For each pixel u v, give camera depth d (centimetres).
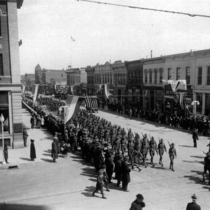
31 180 1410
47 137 2608
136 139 1711
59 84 9088
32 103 5119
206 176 1464
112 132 2127
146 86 4516
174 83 3138
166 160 1803
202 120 2794
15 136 2166
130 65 5150
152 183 1353
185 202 1112
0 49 2111
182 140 2412
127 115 4338
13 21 2119
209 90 3025
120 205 1080
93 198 1159
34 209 1053
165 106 3950
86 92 7500
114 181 1397
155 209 1042
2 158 1861
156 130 2925
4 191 1259
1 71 2131
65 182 1372
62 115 3447
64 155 1934
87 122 2777
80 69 8681
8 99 2148
